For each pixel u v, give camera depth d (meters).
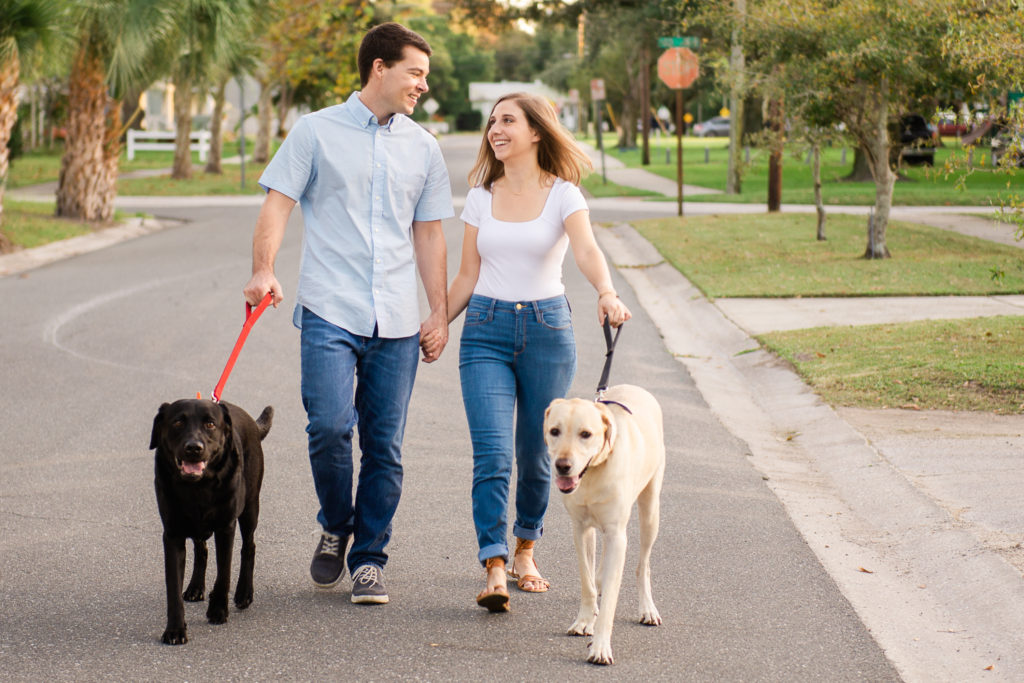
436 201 4.97
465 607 4.67
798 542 5.56
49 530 5.61
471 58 129.25
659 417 4.72
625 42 46.97
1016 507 5.72
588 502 4.16
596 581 4.94
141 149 58.41
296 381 9.32
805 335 10.79
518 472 4.91
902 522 5.77
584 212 4.75
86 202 23.27
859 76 15.60
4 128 19.64
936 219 23.09
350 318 4.70
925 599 4.82
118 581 4.91
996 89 11.73
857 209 27.58
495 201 4.81
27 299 13.67
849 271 15.41
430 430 7.82
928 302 12.79
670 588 4.93
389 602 4.72
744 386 9.57
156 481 4.20
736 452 7.34
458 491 6.39
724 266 16.47
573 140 4.77
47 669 3.97
